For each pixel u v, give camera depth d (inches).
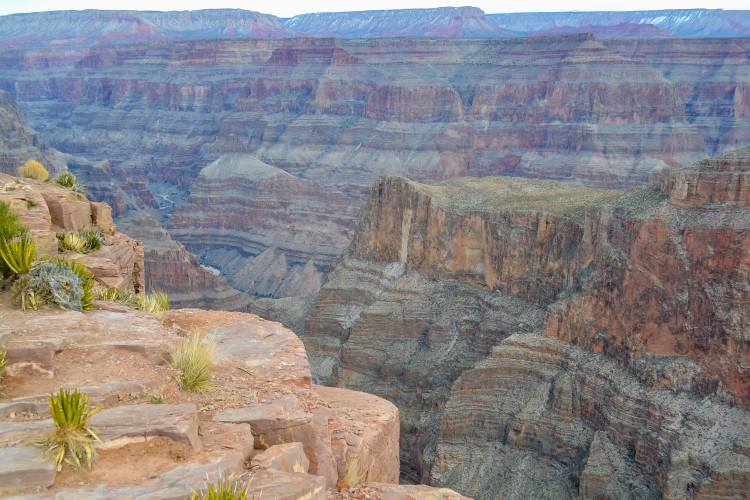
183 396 568.1
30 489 418.9
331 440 619.2
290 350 711.7
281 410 566.3
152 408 509.4
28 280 658.8
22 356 546.9
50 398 456.4
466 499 548.4
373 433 751.1
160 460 465.1
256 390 613.3
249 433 522.3
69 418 452.4
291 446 515.5
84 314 668.1
